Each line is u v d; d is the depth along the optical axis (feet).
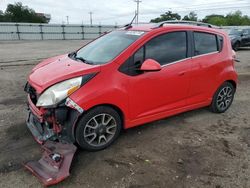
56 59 14.69
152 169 11.24
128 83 12.42
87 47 15.60
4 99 19.77
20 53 54.03
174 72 14.06
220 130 15.19
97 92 11.48
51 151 11.12
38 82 11.82
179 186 10.23
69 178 10.48
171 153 12.54
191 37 14.98
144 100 13.24
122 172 10.98
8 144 12.89
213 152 12.74
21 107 17.99
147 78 12.98
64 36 139.74
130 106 12.80
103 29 152.66
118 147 12.89
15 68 33.65
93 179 10.48
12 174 10.68
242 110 18.51
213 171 11.23
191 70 14.84
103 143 12.54
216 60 16.20
